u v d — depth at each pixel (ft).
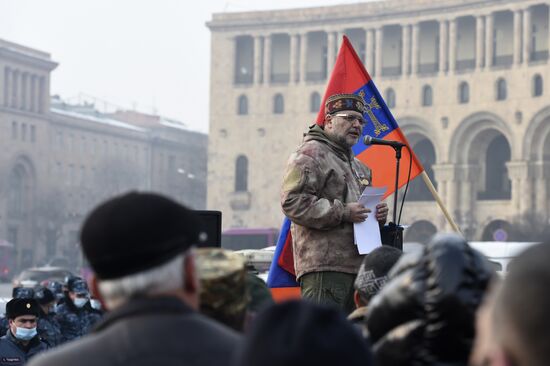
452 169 442.50
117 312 13.67
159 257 13.60
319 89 488.02
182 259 13.87
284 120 492.54
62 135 631.15
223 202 497.46
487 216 437.58
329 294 33.27
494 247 98.68
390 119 42.83
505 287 10.18
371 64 473.26
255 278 20.15
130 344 13.35
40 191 594.24
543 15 433.48
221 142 499.51
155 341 13.39
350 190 34.45
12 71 580.30
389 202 379.55
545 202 426.10
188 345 13.48
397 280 13.62
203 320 13.97
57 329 63.72
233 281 16.90
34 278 288.30
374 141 35.65
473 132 443.73
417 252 14.05
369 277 19.97
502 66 436.76
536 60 430.20
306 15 489.67
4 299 79.36
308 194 33.30
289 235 38.52
